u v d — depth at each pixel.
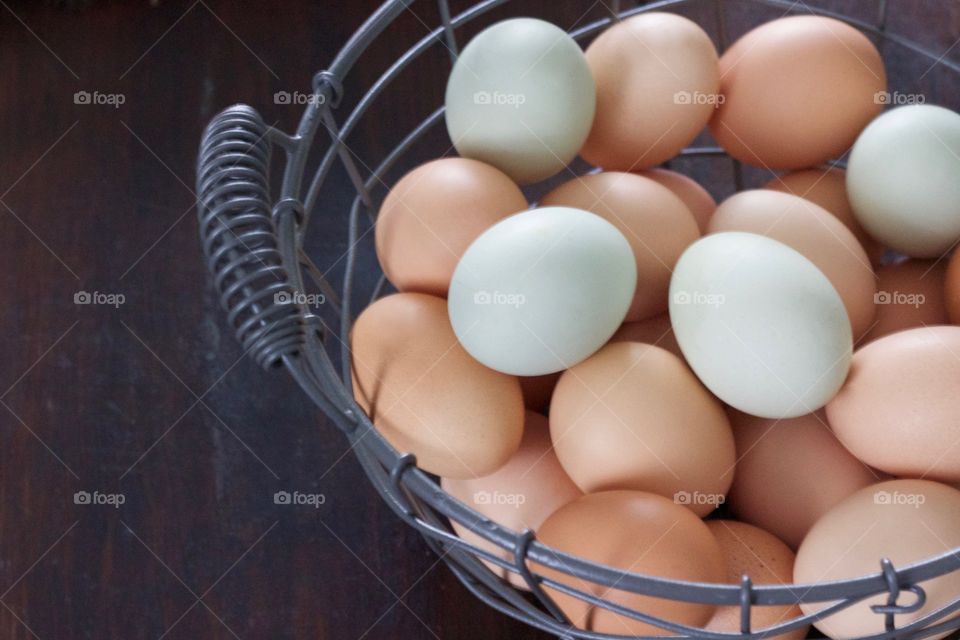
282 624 0.47
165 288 0.53
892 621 0.35
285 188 0.40
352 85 0.57
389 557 0.48
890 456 0.38
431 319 0.40
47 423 0.51
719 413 0.39
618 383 0.38
